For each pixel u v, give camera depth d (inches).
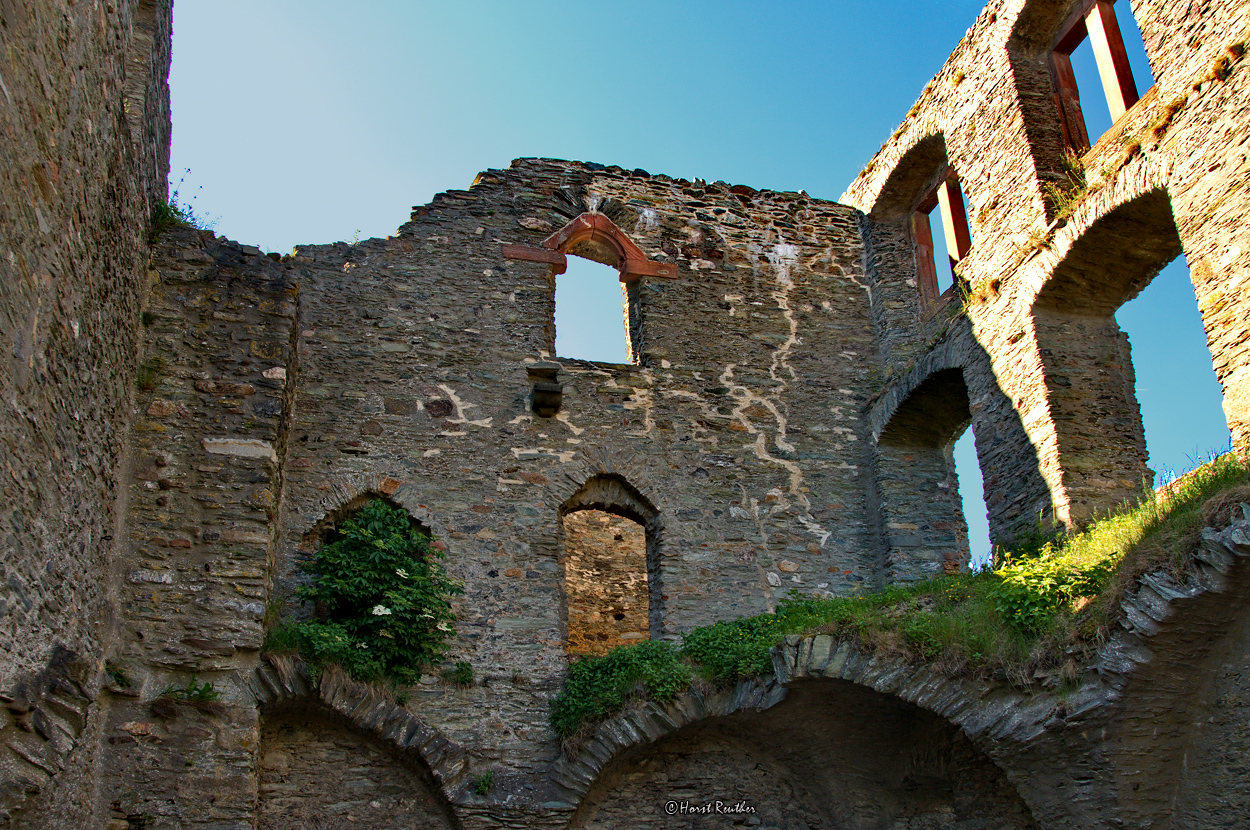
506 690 405.7
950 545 487.8
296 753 363.3
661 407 489.4
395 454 442.0
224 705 325.4
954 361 474.0
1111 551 324.5
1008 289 449.7
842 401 520.1
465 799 363.9
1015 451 432.8
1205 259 360.5
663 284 519.8
